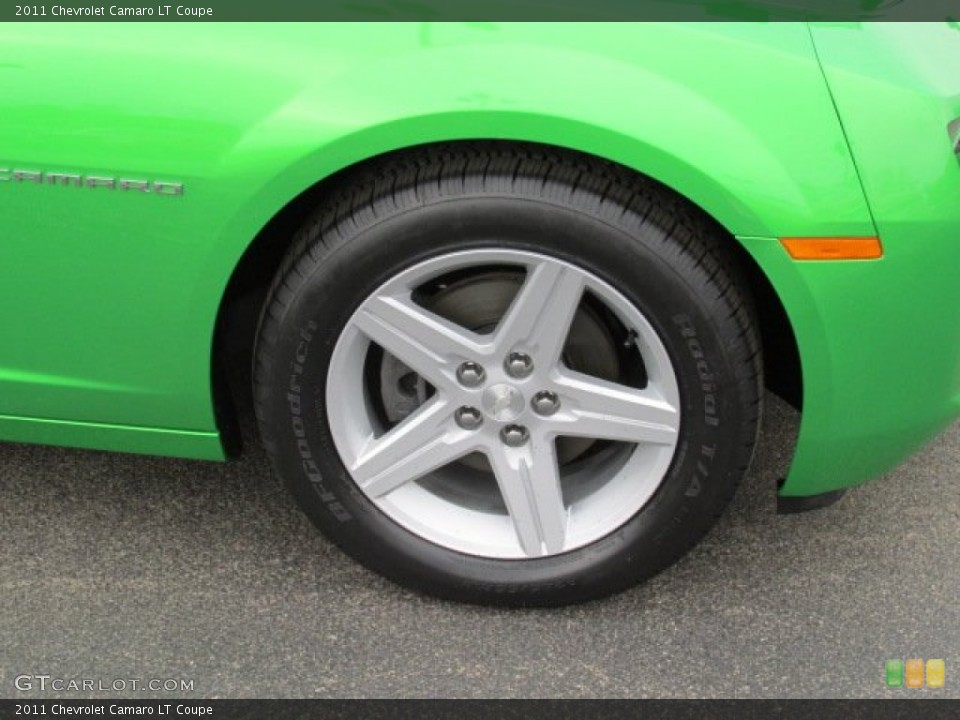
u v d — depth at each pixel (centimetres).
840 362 223
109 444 250
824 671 239
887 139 215
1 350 240
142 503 283
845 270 216
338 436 241
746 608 255
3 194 223
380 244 219
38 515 278
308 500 248
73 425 248
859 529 279
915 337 224
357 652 242
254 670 237
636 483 242
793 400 246
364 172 224
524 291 223
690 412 229
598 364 244
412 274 223
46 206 223
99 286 228
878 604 256
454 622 251
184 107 214
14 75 217
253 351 245
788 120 212
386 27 212
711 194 210
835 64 215
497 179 214
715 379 225
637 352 244
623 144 207
